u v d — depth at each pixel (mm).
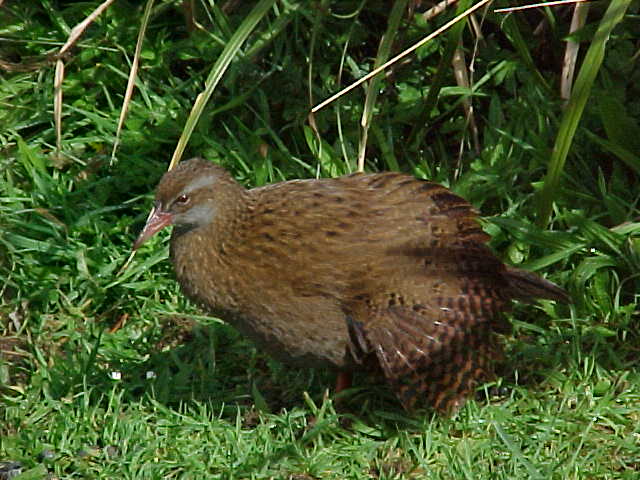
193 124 9789
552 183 10133
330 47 12031
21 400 9648
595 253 10672
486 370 9195
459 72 11523
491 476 8695
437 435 9125
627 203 11016
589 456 8938
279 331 9102
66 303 10727
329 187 9328
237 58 11844
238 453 8938
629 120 10891
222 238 9078
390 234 9070
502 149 11336
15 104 11859
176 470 8852
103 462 8938
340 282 8922
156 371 10102
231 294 9102
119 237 11250
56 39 12219
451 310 8938
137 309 10844
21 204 11297
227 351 10398
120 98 12102
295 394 9867
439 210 9273
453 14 11750
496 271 9242
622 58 11383
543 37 11852
